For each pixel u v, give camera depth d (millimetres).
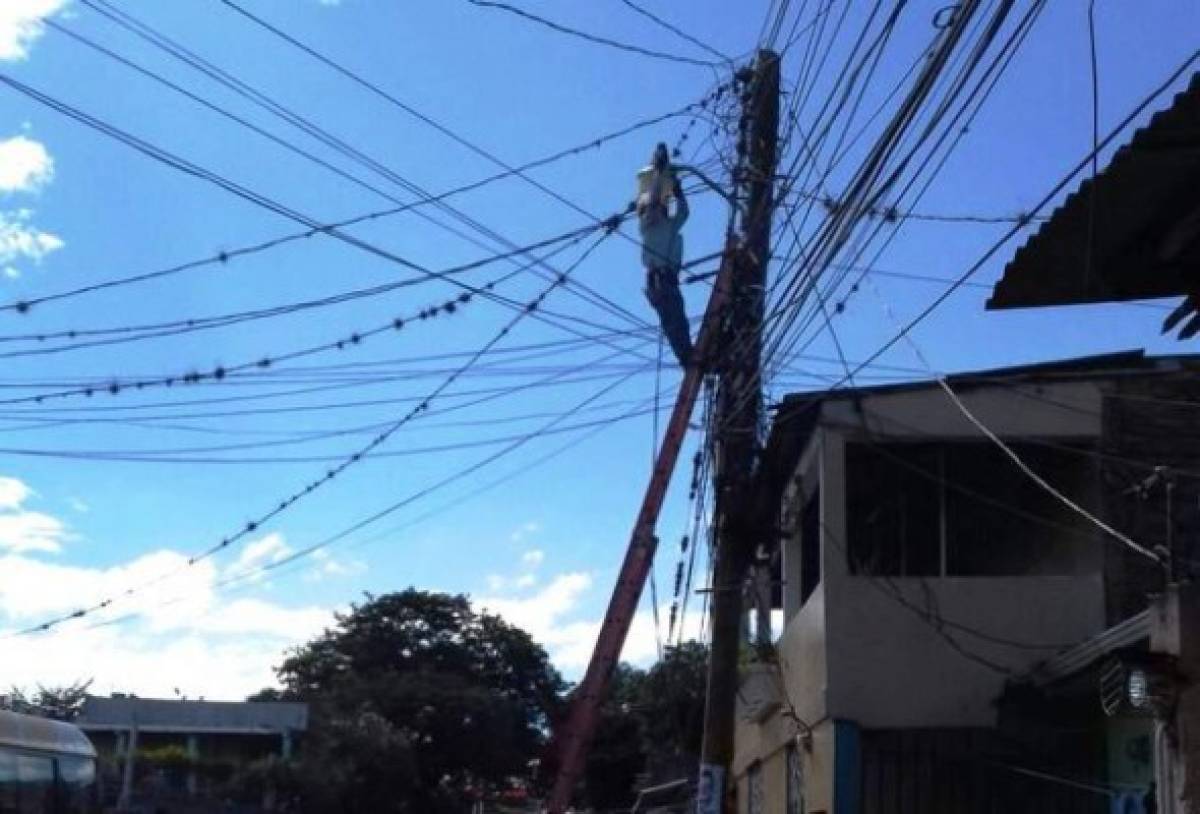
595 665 14164
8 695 27172
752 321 13688
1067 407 15633
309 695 60969
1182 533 14992
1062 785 14906
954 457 16312
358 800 46062
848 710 15102
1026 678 14312
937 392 15656
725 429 13688
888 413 15609
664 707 32000
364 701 57812
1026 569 16578
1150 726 12945
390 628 67625
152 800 35438
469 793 61844
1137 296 8133
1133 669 8648
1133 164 6645
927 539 16625
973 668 15141
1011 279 8008
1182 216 7152
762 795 22219
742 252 13781
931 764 15727
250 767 41625
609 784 51875
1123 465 15297
